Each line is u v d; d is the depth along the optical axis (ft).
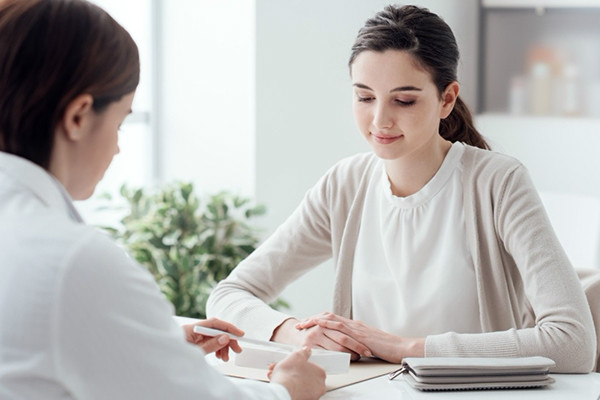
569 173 14.17
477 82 14.69
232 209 12.09
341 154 12.73
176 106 12.69
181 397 3.47
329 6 12.20
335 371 5.14
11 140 3.59
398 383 5.12
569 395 4.90
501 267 6.00
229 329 5.33
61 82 3.55
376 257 6.42
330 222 6.77
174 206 11.57
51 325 3.23
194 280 11.15
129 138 12.75
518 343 5.40
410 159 6.10
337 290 6.60
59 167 3.68
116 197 12.79
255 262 6.85
